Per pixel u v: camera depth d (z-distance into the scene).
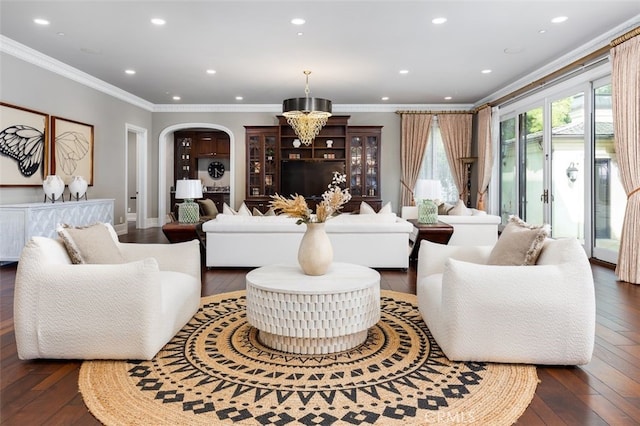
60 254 2.43
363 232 4.71
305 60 5.67
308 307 2.34
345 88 7.30
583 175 5.50
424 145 8.66
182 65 5.95
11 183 5.18
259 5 3.95
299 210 2.65
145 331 2.24
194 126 9.02
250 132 8.64
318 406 1.81
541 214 6.55
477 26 4.46
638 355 2.37
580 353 2.15
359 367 2.23
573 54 5.33
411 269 4.91
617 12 4.13
